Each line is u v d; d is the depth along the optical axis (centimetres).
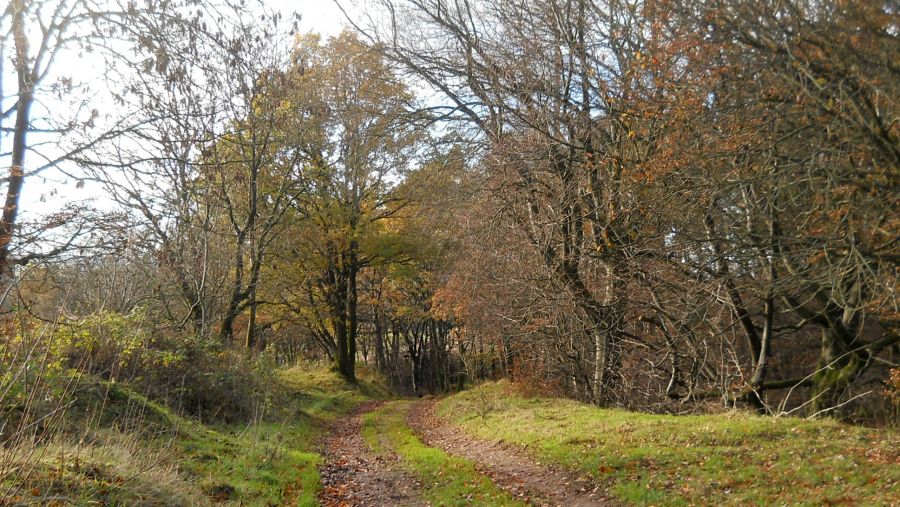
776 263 1308
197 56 1141
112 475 707
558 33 1678
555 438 1311
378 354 4909
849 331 1630
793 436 1093
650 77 1323
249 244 2092
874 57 898
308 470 1109
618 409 1745
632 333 2145
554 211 1809
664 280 1641
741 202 1310
